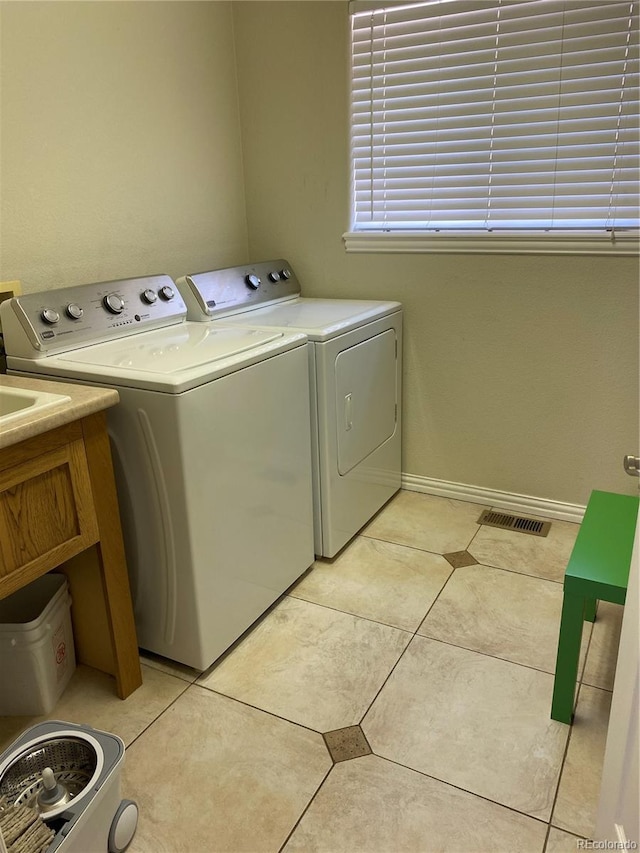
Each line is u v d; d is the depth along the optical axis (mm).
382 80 2441
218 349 1830
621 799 995
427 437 2781
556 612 2025
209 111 2564
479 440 2676
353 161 2590
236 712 1680
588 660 1810
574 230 2270
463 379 2623
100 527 1593
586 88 2137
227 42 2607
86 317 1915
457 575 2236
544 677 1760
